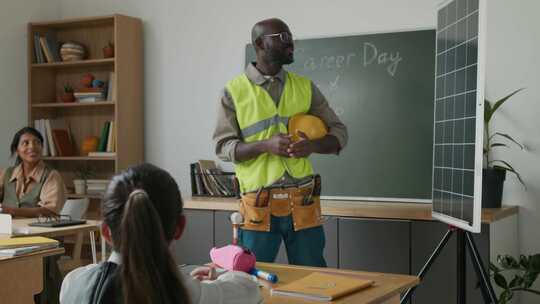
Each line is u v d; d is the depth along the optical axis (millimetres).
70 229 3629
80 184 5316
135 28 5207
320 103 3252
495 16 3969
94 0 5500
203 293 1399
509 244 3795
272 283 1989
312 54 4562
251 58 4824
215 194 4578
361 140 4387
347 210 3887
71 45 5375
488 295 3025
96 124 5527
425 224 3709
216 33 4969
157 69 5211
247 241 3045
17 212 4098
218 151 3158
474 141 2818
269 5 4766
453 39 3139
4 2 5324
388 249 3799
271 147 2963
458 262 3117
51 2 5648
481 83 2764
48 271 3859
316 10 4598
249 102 3125
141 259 1242
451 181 3139
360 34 4422
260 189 3006
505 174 3689
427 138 4219
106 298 1321
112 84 5238
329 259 3941
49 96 5621
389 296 1843
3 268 2627
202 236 4324
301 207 3043
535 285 3818
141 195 1269
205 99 5020
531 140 3883
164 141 5184
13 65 5414
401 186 4273
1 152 5312
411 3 4305
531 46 3889
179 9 5113
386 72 4340
